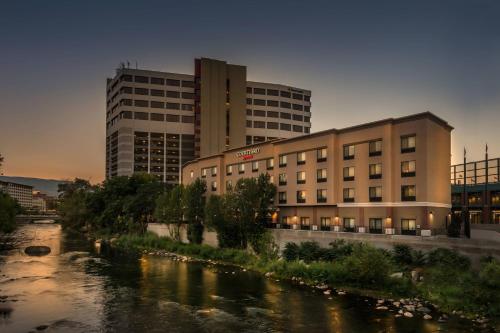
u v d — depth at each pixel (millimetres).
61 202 171375
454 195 80188
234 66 160875
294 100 170750
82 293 38469
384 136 54281
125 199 100625
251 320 29719
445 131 55844
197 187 71500
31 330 27828
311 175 63219
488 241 35656
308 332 27078
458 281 33438
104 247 79812
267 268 47844
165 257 63875
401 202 52344
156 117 156125
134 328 28266
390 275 37250
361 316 30188
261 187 60219
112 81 168375
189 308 33000
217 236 63438
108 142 174000
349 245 44594
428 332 26641
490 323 28125
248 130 162625
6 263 56969
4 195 81812
